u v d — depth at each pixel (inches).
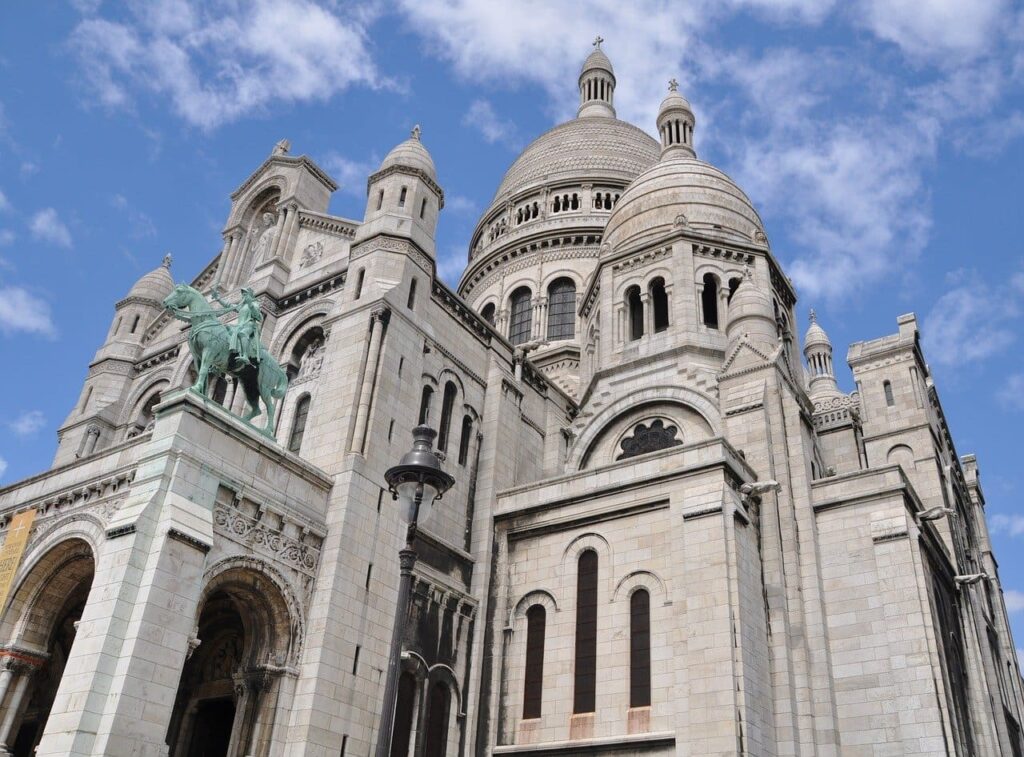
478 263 2805.1
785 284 2014.0
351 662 1156.5
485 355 1668.3
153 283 2126.0
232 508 1109.7
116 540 1005.8
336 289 1572.3
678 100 2434.8
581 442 1763.0
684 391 1680.6
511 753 1261.1
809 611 1317.7
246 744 1078.4
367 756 1141.1
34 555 1181.1
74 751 872.9
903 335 1905.8
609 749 1179.3
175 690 962.7
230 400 1566.2
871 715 1224.8
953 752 1166.3
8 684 1122.0
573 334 2490.2
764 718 1157.7
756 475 1437.0
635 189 2114.9
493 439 1568.7
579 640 1302.9
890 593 1285.7
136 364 1978.3
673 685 1174.3
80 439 1843.0
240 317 1246.3
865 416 1865.2
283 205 1790.1
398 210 1555.1
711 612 1170.0
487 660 1359.5
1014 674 1910.7
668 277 1877.5
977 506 2171.5
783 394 1563.7
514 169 3100.4
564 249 2635.3
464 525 1472.7
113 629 940.6
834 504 1402.6
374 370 1360.7
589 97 3634.4
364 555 1230.9
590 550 1371.8
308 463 1234.6
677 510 1285.7
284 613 1137.4
